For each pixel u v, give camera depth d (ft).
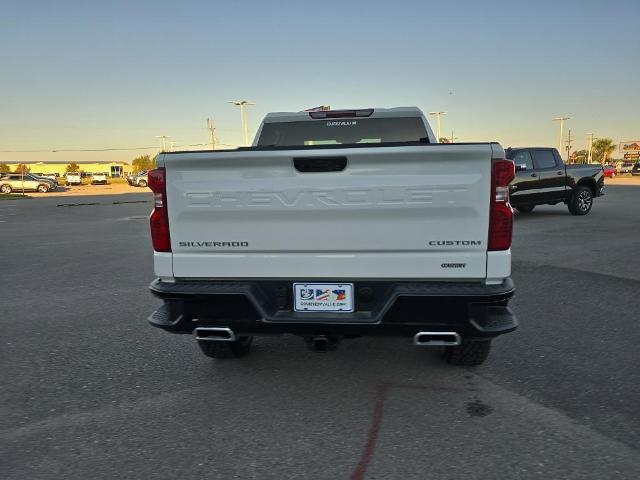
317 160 10.34
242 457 9.41
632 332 15.69
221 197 10.68
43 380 13.14
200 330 11.01
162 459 9.40
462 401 11.39
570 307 18.40
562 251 29.84
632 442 9.56
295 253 10.64
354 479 8.66
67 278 25.95
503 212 9.95
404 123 17.79
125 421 10.87
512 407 11.04
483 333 10.02
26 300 21.47
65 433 10.42
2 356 14.89
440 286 10.21
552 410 10.87
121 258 32.27
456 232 10.09
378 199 10.16
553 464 8.91
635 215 49.98
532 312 17.84
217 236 10.86
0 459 9.46
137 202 100.32
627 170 235.81
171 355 14.79
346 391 12.09
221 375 13.24
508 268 10.09
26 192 159.33
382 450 9.52
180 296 10.92
